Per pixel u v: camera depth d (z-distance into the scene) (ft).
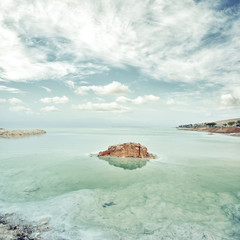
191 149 141.69
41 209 42.70
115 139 230.68
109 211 42.86
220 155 114.52
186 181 64.90
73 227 35.68
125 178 67.62
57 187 58.08
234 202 48.73
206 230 36.04
